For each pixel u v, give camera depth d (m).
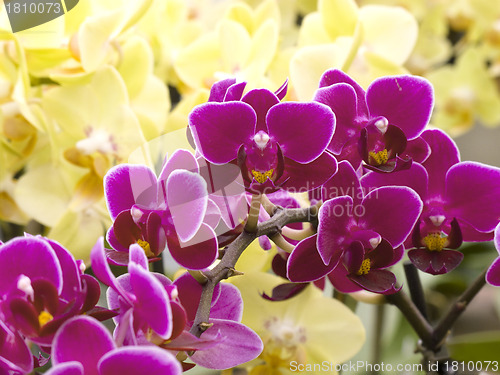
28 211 0.46
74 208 0.45
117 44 0.44
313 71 0.40
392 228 0.33
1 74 0.43
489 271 0.32
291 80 0.40
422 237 0.35
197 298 0.33
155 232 0.31
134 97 0.46
